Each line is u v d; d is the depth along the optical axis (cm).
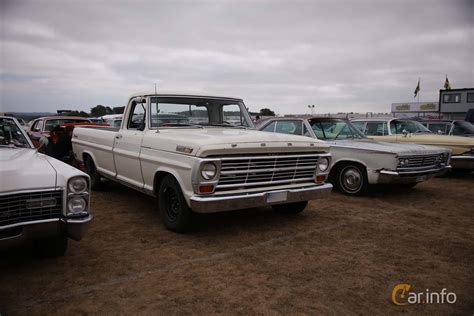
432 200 689
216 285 334
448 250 428
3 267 370
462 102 3167
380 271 369
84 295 315
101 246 431
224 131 538
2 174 319
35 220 325
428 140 971
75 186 341
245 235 473
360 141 762
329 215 573
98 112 2872
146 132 531
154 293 319
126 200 661
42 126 1271
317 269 372
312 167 500
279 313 289
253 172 444
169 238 459
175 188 457
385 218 559
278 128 802
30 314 285
